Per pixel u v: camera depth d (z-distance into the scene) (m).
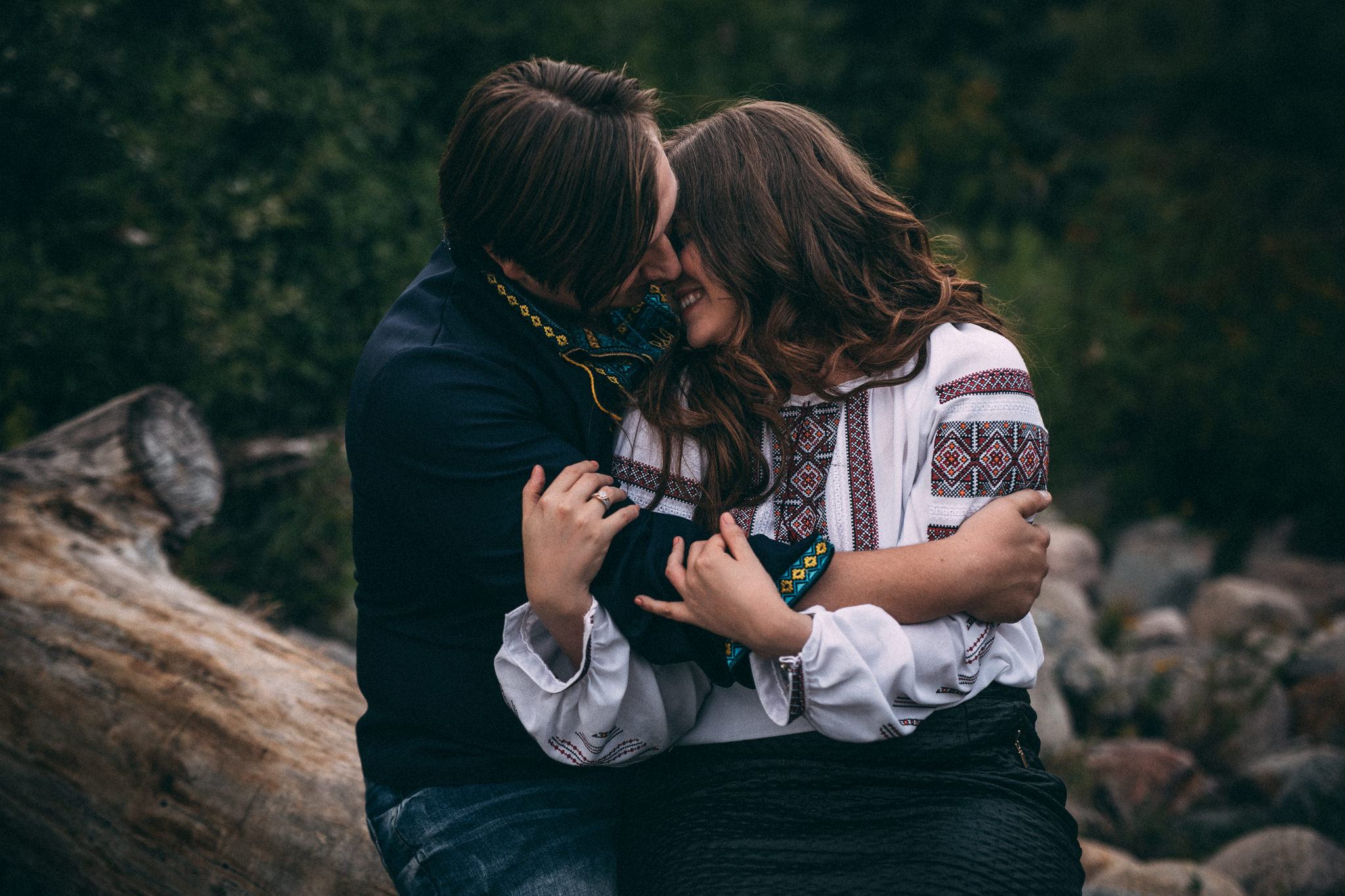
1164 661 3.82
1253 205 8.73
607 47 6.27
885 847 1.25
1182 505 5.52
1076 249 7.15
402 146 5.07
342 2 4.85
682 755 1.41
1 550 2.31
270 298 3.90
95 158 3.63
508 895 1.34
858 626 1.25
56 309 3.23
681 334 1.46
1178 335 6.11
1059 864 1.25
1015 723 1.34
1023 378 1.34
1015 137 7.34
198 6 4.23
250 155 4.29
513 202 1.25
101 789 1.87
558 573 1.24
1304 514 5.54
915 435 1.33
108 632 2.07
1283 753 3.44
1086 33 11.34
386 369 1.32
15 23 3.49
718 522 1.37
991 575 1.27
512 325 1.36
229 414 3.78
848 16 7.11
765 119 1.43
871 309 1.36
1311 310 6.48
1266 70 10.64
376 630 1.47
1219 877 2.50
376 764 1.47
